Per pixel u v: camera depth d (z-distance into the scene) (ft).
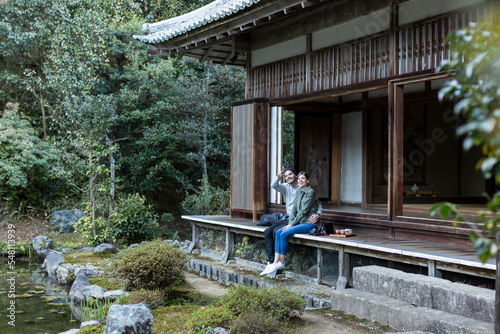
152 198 45.88
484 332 10.81
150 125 45.44
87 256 26.66
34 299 19.81
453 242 16.70
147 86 43.73
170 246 18.99
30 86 42.04
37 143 38.81
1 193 38.24
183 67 48.32
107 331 11.64
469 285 13.03
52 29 42.65
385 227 19.35
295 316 14.32
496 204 4.45
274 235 21.27
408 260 15.78
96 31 41.37
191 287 19.92
